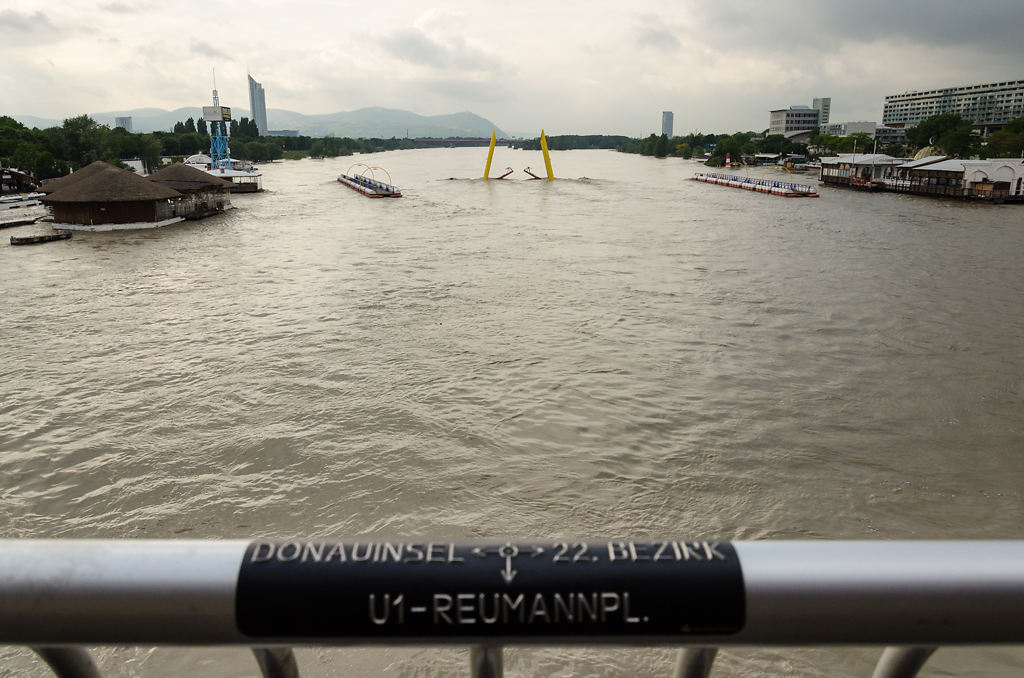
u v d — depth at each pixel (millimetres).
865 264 31750
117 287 27266
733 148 151875
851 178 80875
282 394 15219
